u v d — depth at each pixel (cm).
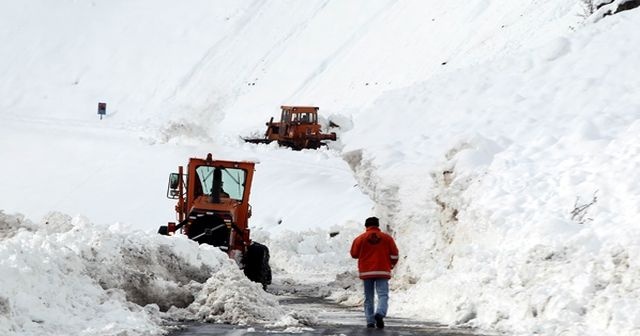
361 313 4281
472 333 3406
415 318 3969
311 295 5450
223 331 3366
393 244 3691
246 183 5644
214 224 5409
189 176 5603
